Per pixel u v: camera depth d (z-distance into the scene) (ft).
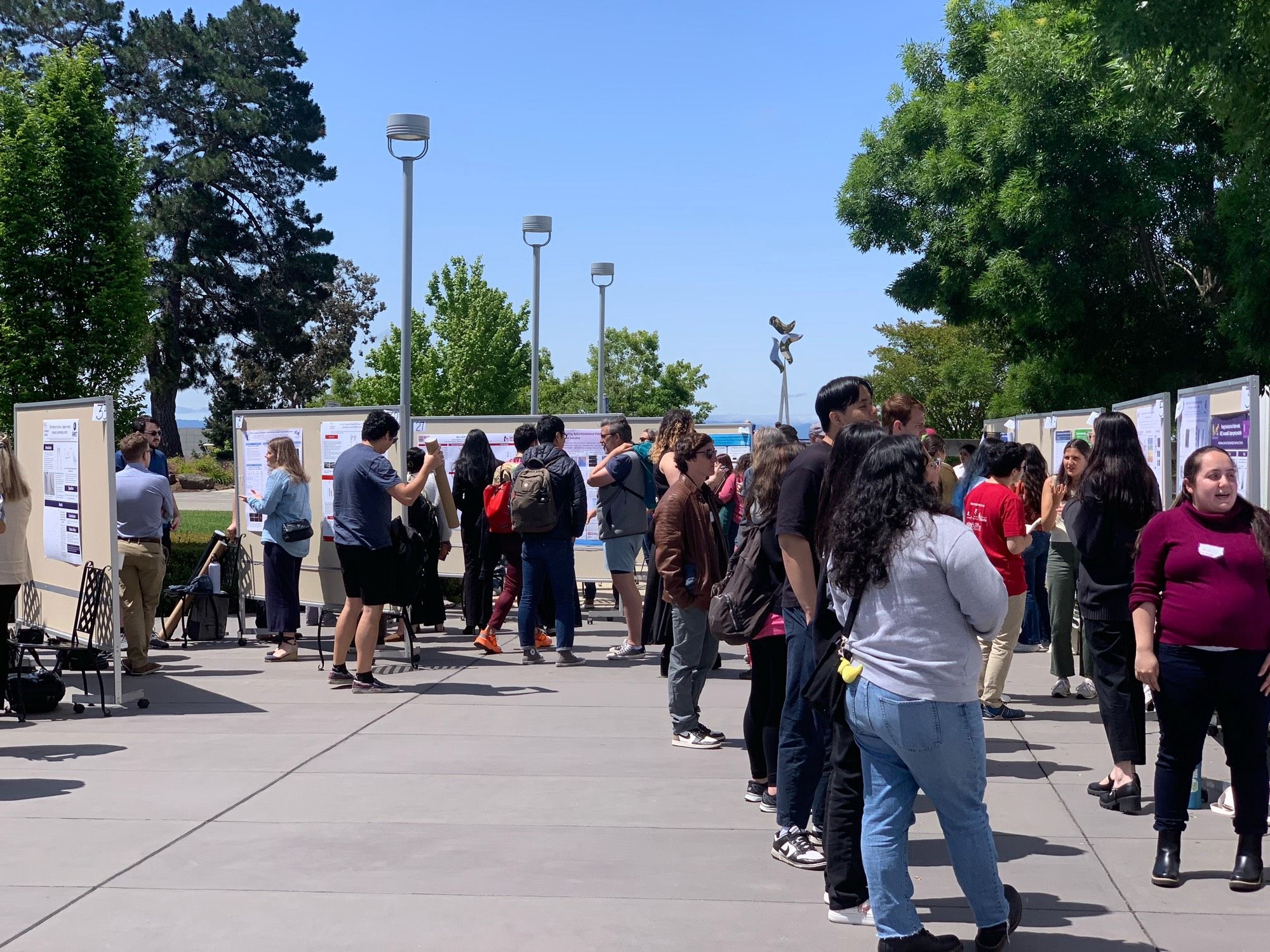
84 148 70.79
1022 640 37.24
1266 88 48.62
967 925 14.65
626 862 17.06
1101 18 48.16
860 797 14.73
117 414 71.36
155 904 15.37
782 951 13.84
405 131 43.27
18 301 69.05
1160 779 16.34
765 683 19.52
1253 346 67.26
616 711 27.84
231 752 23.80
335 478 30.63
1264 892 15.84
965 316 87.35
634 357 158.40
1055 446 37.76
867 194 92.99
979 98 83.35
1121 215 75.20
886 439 13.43
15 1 163.32
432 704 28.68
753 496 18.51
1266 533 16.05
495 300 136.15
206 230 176.76
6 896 15.70
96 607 28.58
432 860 17.12
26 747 24.27
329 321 262.47
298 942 14.10
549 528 33.40
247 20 182.19
